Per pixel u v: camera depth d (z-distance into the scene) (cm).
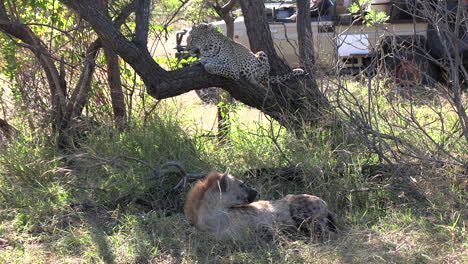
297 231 590
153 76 755
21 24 772
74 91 852
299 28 844
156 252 570
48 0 888
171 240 593
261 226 582
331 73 826
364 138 680
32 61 883
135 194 698
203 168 760
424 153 687
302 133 780
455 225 590
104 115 897
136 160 727
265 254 551
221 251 567
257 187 699
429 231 594
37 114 873
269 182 712
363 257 541
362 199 679
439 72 1224
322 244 569
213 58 782
